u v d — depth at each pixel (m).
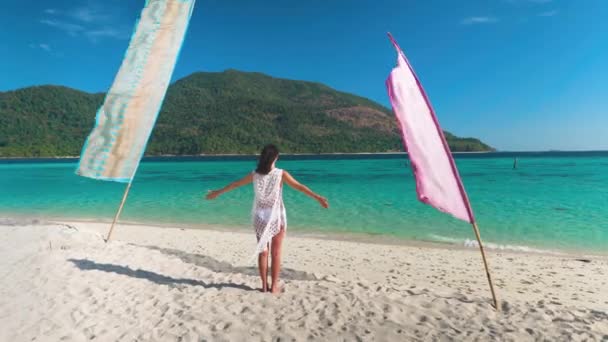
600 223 10.70
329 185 22.19
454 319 3.82
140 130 6.62
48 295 4.36
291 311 3.97
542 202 14.47
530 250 8.23
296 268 6.75
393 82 3.71
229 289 4.64
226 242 8.64
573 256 7.73
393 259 7.44
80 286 4.64
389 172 34.22
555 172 30.62
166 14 6.60
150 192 19.33
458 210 3.97
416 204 14.52
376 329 3.57
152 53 6.55
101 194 18.70
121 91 6.54
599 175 26.61
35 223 9.55
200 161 80.44
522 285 5.93
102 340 3.39
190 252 7.52
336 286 4.87
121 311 3.99
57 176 32.62
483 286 5.87
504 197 15.99
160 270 5.41
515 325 3.69
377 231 10.26
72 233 7.52
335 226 10.90
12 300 4.23
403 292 4.74
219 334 3.48
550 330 3.58
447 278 6.27
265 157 4.14
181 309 4.04
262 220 4.21
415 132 3.74
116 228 10.53
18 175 34.47
